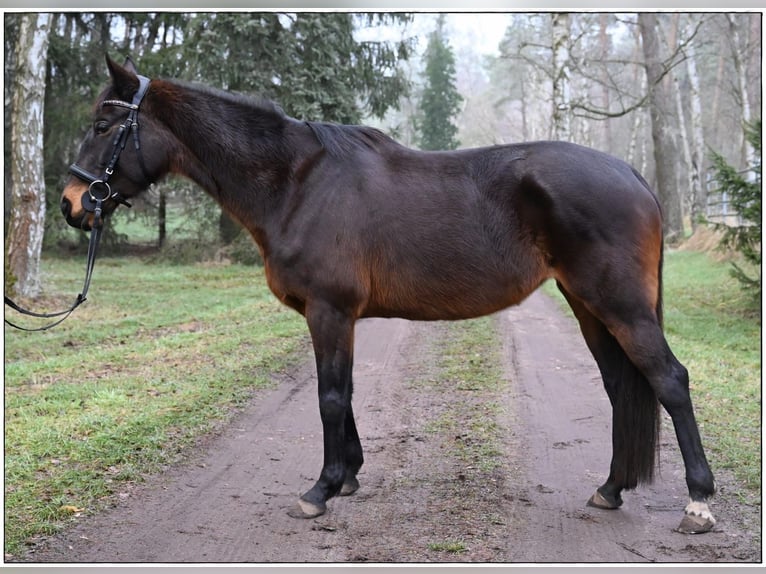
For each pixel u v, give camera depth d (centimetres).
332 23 1773
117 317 1071
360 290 383
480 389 685
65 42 1945
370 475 459
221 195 413
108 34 2103
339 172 389
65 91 2000
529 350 877
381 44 1997
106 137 409
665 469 466
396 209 380
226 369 736
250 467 471
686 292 1290
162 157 416
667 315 1048
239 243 1930
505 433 544
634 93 3403
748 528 368
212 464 477
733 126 3528
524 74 4122
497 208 376
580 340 940
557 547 350
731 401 602
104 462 463
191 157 415
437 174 388
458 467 471
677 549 346
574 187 364
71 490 418
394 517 390
